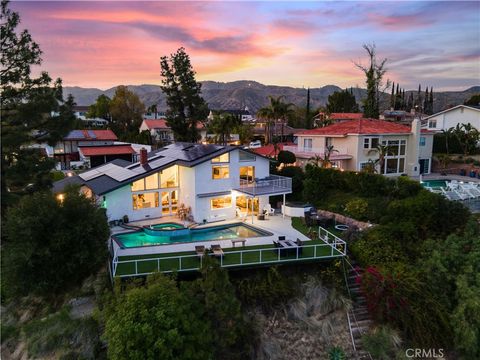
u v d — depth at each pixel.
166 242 23.33
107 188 26.36
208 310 14.77
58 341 15.66
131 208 27.64
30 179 25.88
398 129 42.91
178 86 55.09
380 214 25.42
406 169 43.12
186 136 56.12
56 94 26.97
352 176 30.31
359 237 22.61
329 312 18.33
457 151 50.50
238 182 29.52
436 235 21.66
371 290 17.67
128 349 12.23
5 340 16.83
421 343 16.30
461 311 16.36
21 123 25.58
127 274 17.47
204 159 27.17
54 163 27.27
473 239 19.17
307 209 29.38
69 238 17.05
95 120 102.12
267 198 30.95
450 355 16.39
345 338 17.25
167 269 18.19
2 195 24.70
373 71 64.50
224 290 15.38
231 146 29.28
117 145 60.34
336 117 81.06
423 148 45.03
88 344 15.20
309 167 34.09
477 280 16.92
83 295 17.73
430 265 18.56
